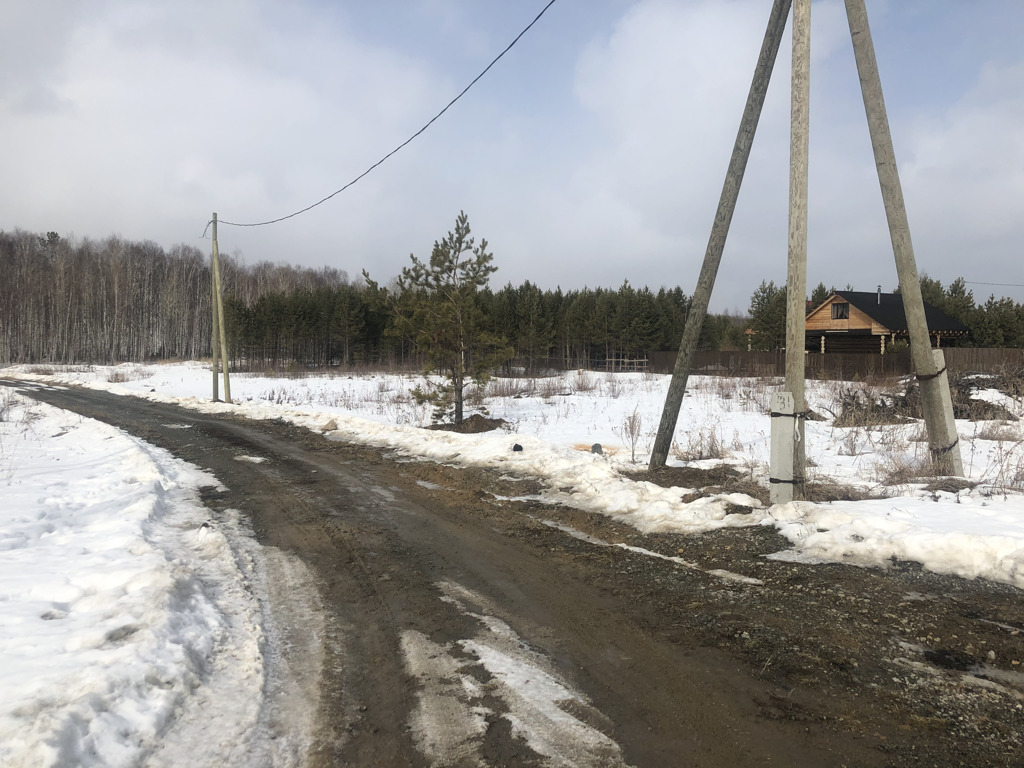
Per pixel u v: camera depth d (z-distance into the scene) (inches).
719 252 375.9
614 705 135.8
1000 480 306.7
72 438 609.9
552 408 801.6
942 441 338.3
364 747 121.1
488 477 397.4
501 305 1795.0
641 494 322.3
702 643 165.3
